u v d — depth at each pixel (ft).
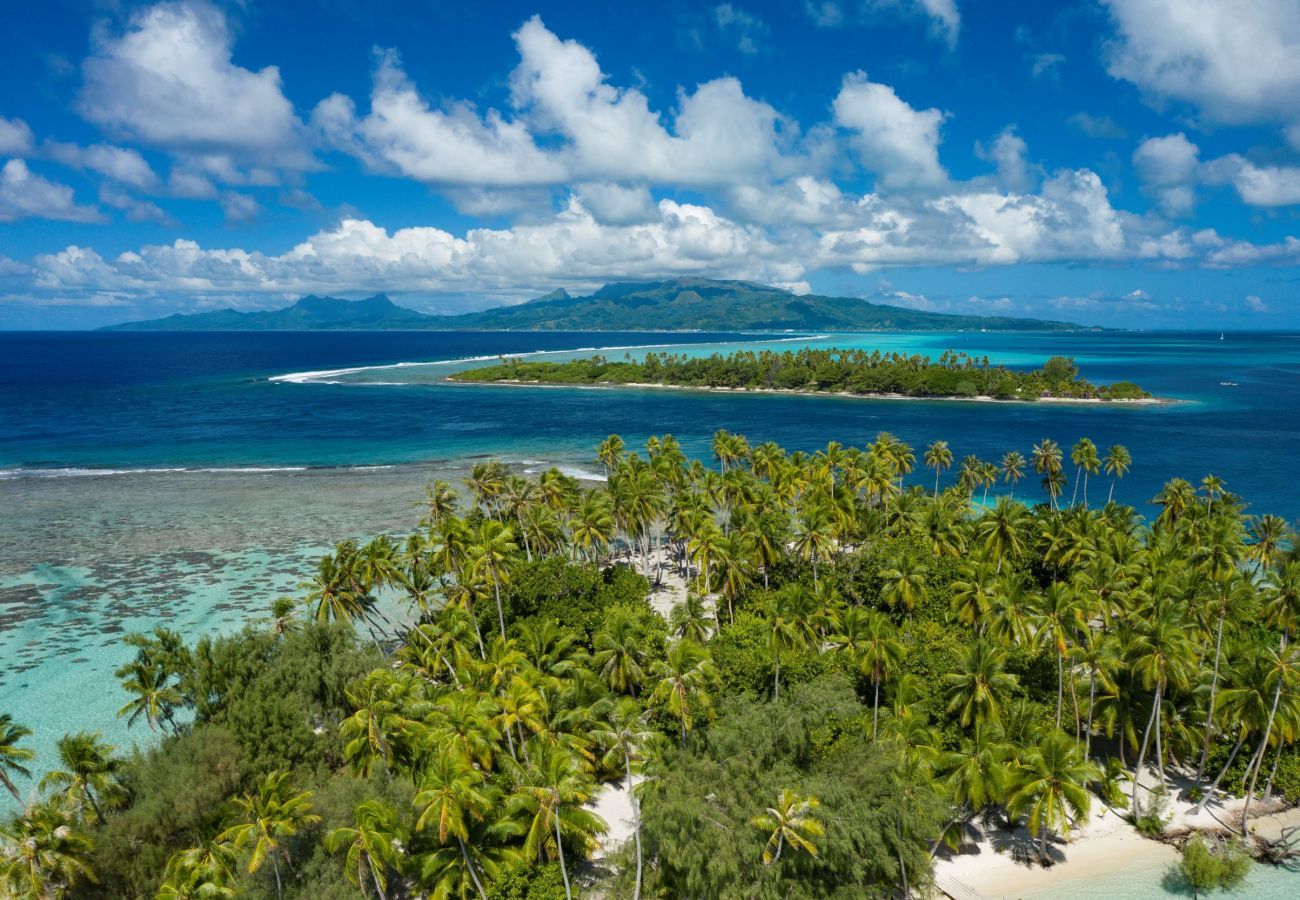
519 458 583.17
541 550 294.46
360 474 525.34
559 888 139.44
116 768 152.25
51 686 233.35
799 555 280.10
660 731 184.75
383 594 308.60
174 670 183.01
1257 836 167.73
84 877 132.36
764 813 139.23
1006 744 158.92
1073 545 273.13
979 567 220.02
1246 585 192.75
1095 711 181.16
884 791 144.77
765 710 166.61
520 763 156.04
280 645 196.13
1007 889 154.40
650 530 395.75
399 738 158.51
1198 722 177.17
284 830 127.75
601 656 187.01
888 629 182.50
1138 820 170.71
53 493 464.65
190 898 122.62
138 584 316.60
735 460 427.33
